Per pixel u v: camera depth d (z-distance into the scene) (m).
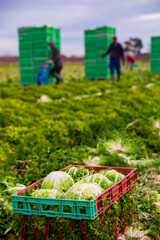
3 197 4.78
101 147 7.51
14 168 6.14
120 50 20.92
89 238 3.62
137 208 4.82
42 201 3.62
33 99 12.82
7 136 7.38
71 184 4.14
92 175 4.25
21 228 4.01
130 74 26.77
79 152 7.16
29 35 19.97
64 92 14.20
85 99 12.30
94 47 23.09
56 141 7.59
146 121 9.55
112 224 3.91
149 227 4.45
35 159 6.26
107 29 22.45
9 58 59.72
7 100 11.77
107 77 23.03
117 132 8.31
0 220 4.44
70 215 3.53
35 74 20.34
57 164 5.99
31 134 7.46
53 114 10.12
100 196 3.60
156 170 6.45
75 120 8.84
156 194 5.14
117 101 11.86
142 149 7.84
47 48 19.73
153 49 28.53
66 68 40.75
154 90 15.51
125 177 4.22
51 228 3.80
